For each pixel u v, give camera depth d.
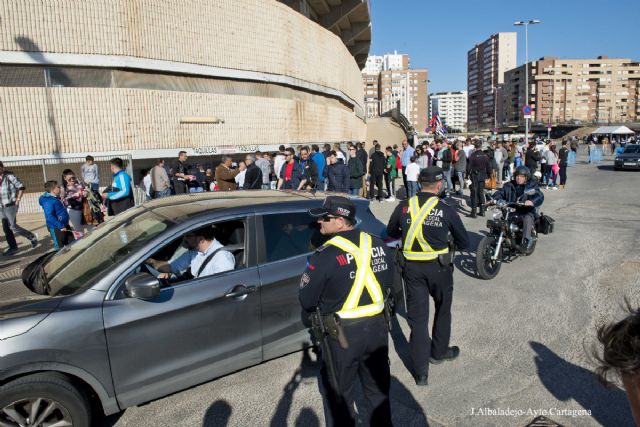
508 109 177.75
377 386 2.77
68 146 11.25
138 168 12.45
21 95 10.68
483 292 5.95
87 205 8.77
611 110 158.88
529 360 4.14
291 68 17.77
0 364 2.72
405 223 3.82
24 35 10.56
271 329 3.82
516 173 6.96
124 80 12.14
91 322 3.04
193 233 3.77
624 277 6.29
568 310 5.24
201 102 13.79
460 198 14.11
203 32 13.77
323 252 2.72
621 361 1.18
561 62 157.25
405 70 143.38
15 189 8.42
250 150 15.54
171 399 3.68
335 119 22.55
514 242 6.85
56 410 2.98
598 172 23.19
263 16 15.98
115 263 3.34
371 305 2.72
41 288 3.37
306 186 11.05
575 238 8.69
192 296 3.45
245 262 3.77
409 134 47.69
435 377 3.91
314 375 3.99
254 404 3.58
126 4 11.80
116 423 3.38
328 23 27.06
